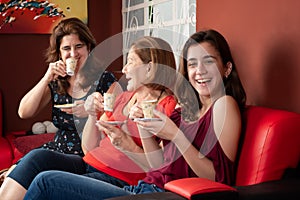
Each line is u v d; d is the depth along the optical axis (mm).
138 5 4184
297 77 2125
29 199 2023
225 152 1945
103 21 4793
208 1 2863
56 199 2018
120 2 4633
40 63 4621
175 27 3504
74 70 2650
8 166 3654
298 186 1785
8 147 3787
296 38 2121
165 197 1670
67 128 2738
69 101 2762
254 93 2449
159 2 3752
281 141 1875
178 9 3457
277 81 2264
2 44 4512
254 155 1910
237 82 2127
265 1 2324
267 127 1896
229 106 1966
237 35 2572
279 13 2227
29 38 4578
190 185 1696
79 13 4668
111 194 2020
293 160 1900
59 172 2062
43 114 4613
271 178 1875
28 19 4531
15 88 4562
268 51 2322
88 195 2012
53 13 4586
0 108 4430
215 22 2795
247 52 2490
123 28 4562
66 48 2738
